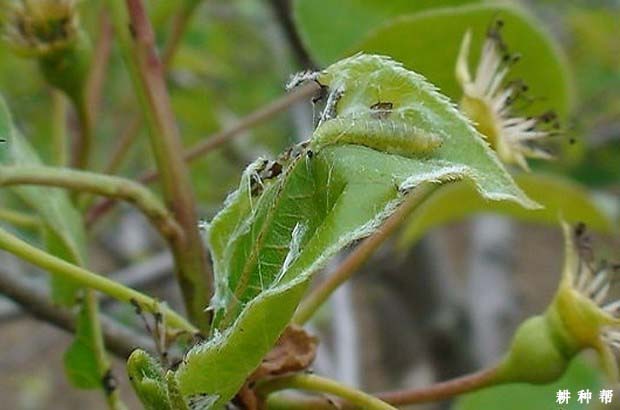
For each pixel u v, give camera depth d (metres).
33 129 0.83
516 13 0.48
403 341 1.16
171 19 0.63
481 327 0.90
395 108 0.37
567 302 0.43
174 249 0.42
